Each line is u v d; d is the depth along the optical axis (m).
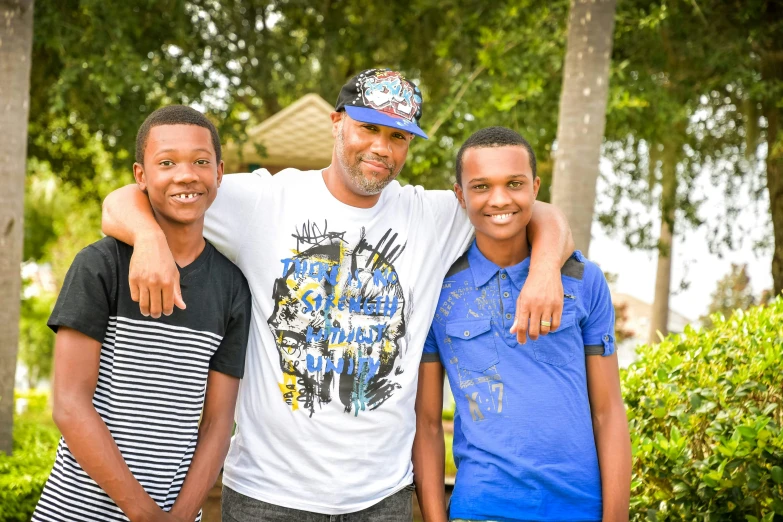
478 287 2.71
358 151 2.60
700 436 3.31
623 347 11.89
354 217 2.67
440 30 10.42
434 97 11.33
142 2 8.58
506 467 2.52
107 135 9.38
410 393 2.67
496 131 2.64
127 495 2.20
